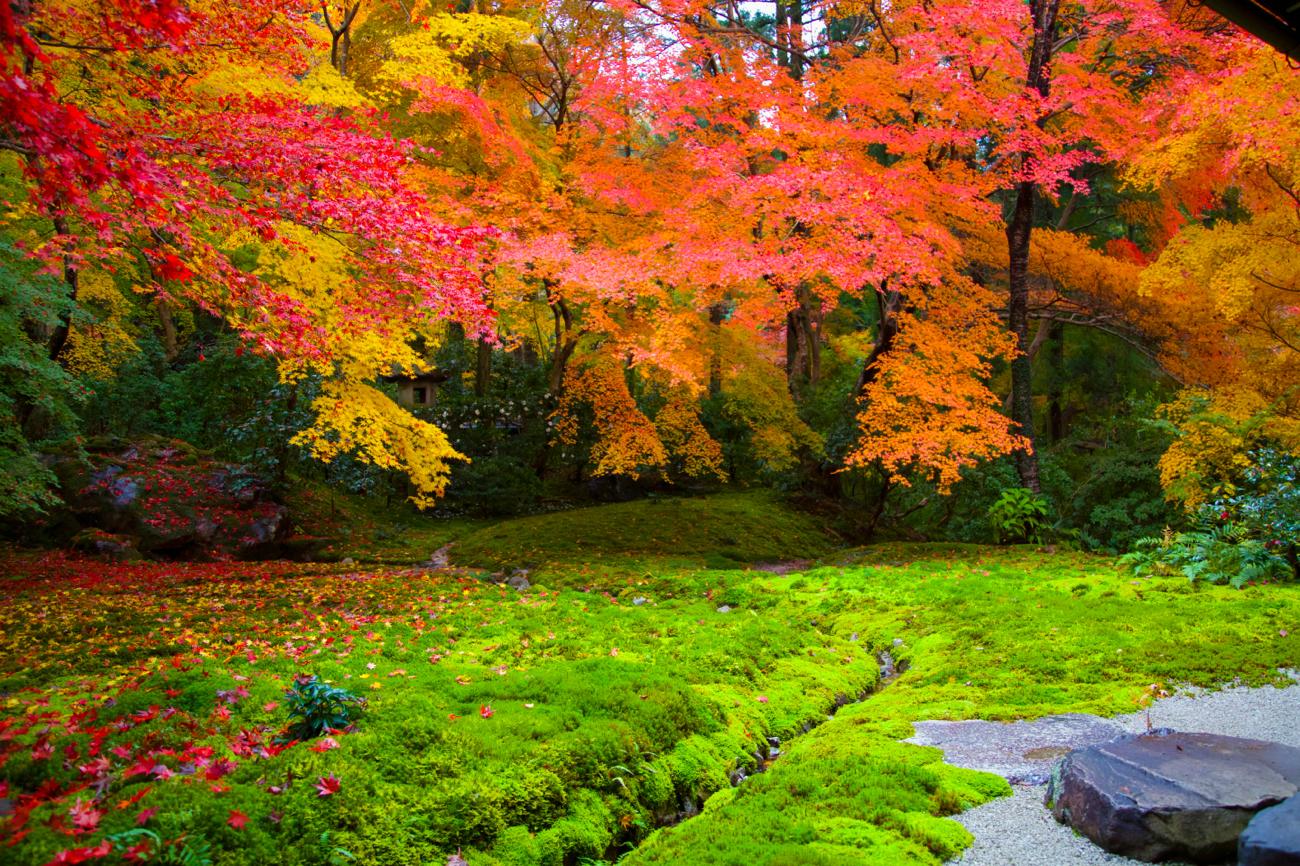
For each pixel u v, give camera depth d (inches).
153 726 171.9
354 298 318.0
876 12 576.1
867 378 653.3
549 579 446.0
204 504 552.4
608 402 641.6
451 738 173.0
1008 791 168.2
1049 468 631.8
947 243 478.3
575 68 611.2
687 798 184.7
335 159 258.4
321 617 314.7
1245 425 409.4
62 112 163.9
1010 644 281.7
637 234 555.5
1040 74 523.5
